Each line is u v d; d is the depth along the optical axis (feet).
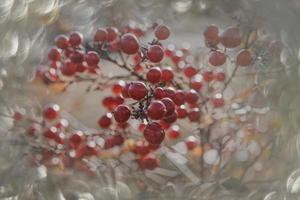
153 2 1.80
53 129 1.62
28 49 1.60
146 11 1.80
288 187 1.42
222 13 1.73
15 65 1.59
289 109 1.45
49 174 1.51
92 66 1.61
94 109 1.95
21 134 1.57
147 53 1.52
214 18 1.79
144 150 1.63
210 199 1.47
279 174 1.45
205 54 1.72
